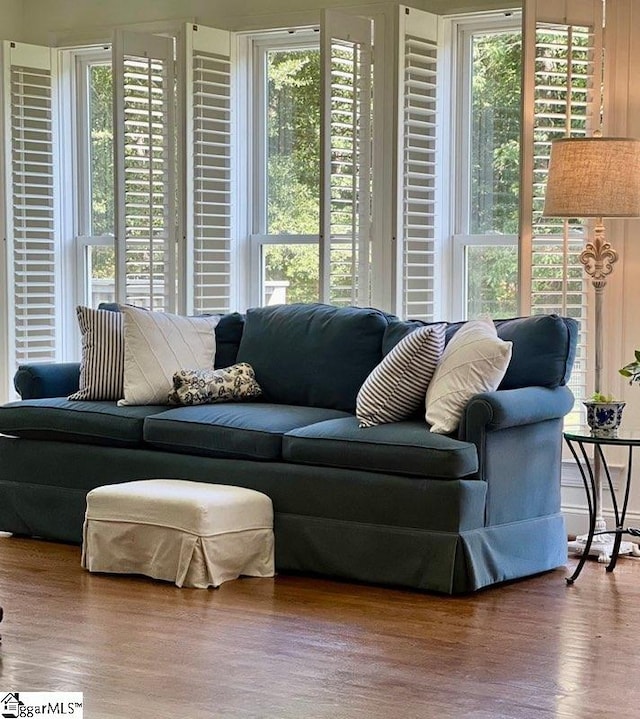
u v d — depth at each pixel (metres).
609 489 4.95
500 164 5.44
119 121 5.73
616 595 4.04
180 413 4.70
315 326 5.05
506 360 4.14
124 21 6.18
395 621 3.70
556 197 4.41
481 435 4.07
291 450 4.36
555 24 4.87
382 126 5.49
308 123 5.86
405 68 5.26
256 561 4.31
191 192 5.79
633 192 4.34
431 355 4.31
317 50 5.81
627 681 3.12
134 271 5.85
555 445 4.47
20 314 6.30
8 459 5.04
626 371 4.26
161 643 3.44
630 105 4.86
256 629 3.60
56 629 3.57
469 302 5.56
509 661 3.28
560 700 2.96
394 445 4.11
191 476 4.58
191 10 6.00
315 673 3.17
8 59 6.17
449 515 4.02
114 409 4.88
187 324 5.23
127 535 4.28
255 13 5.84
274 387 5.06
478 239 5.50
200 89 5.79
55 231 6.45
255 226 6.03
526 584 4.20
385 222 5.52
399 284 5.35
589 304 4.93
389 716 2.85
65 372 5.36
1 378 6.27
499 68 5.42
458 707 2.91
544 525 4.38
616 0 4.84
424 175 5.39
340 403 4.89
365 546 4.18
